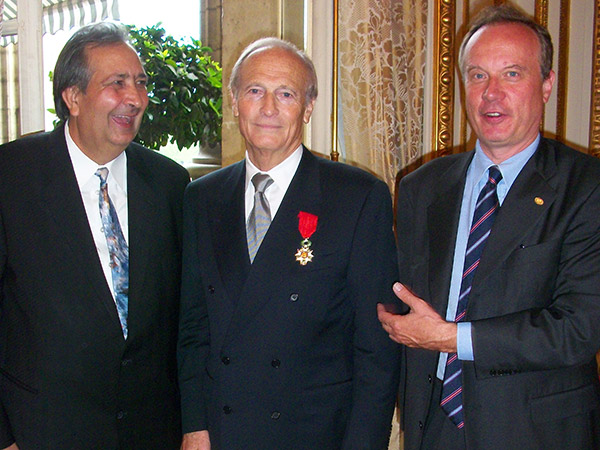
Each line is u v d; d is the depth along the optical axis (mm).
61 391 1516
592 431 1398
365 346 1501
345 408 1503
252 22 2572
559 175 1424
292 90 1469
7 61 2545
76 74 1547
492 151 1492
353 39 2488
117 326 1545
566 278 1371
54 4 2643
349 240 1478
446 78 2660
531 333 1314
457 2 2670
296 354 1452
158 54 2592
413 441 1533
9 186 1545
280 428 1447
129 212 1635
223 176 1668
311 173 1555
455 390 1467
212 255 1563
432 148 2693
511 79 1427
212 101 2750
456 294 1488
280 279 1456
